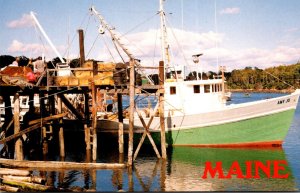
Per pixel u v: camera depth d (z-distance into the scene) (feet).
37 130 83.51
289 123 78.28
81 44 85.92
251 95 375.66
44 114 72.69
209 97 81.51
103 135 86.48
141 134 82.84
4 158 61.05
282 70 447.83
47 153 77.92
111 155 75.66
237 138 79.20
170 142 81.71
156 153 71.87
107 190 53.01
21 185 48.98
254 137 79.20
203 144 80.33
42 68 71.20
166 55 81.87
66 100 74.95
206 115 79.20
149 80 74.23
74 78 67.10
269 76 461.37
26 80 66.54
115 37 70.95
